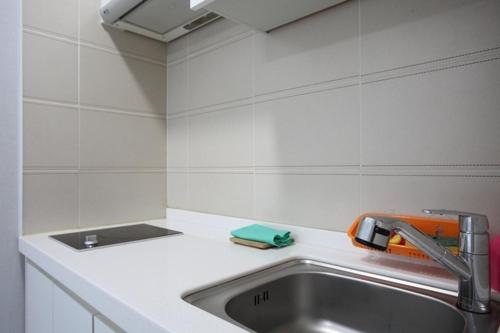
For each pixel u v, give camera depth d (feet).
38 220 3.91
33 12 3.87
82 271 2.49
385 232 1.77
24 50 3.80
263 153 3.76
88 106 4.32
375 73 2.86
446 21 2.48
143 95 4.88
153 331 1.68
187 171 4.77
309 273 2.66
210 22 4.36
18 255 3.84
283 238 3.23
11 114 3.80
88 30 4.32
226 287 2.30
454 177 2.45
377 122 2.85
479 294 1.84
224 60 4.21
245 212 3.96
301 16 3.32
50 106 4.00
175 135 4.99
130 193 4.73
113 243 3.41
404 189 2.70
